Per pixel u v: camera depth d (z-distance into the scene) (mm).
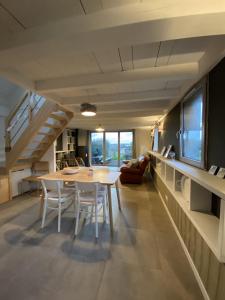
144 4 1167
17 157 3918
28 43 1403
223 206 1207
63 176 2990
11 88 4484
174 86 2938
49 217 3098
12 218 3045
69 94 3312
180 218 2383
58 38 1340
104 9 1230
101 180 2701
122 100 3285
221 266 1272
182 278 1729
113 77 2314
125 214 3262
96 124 7242
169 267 1876
